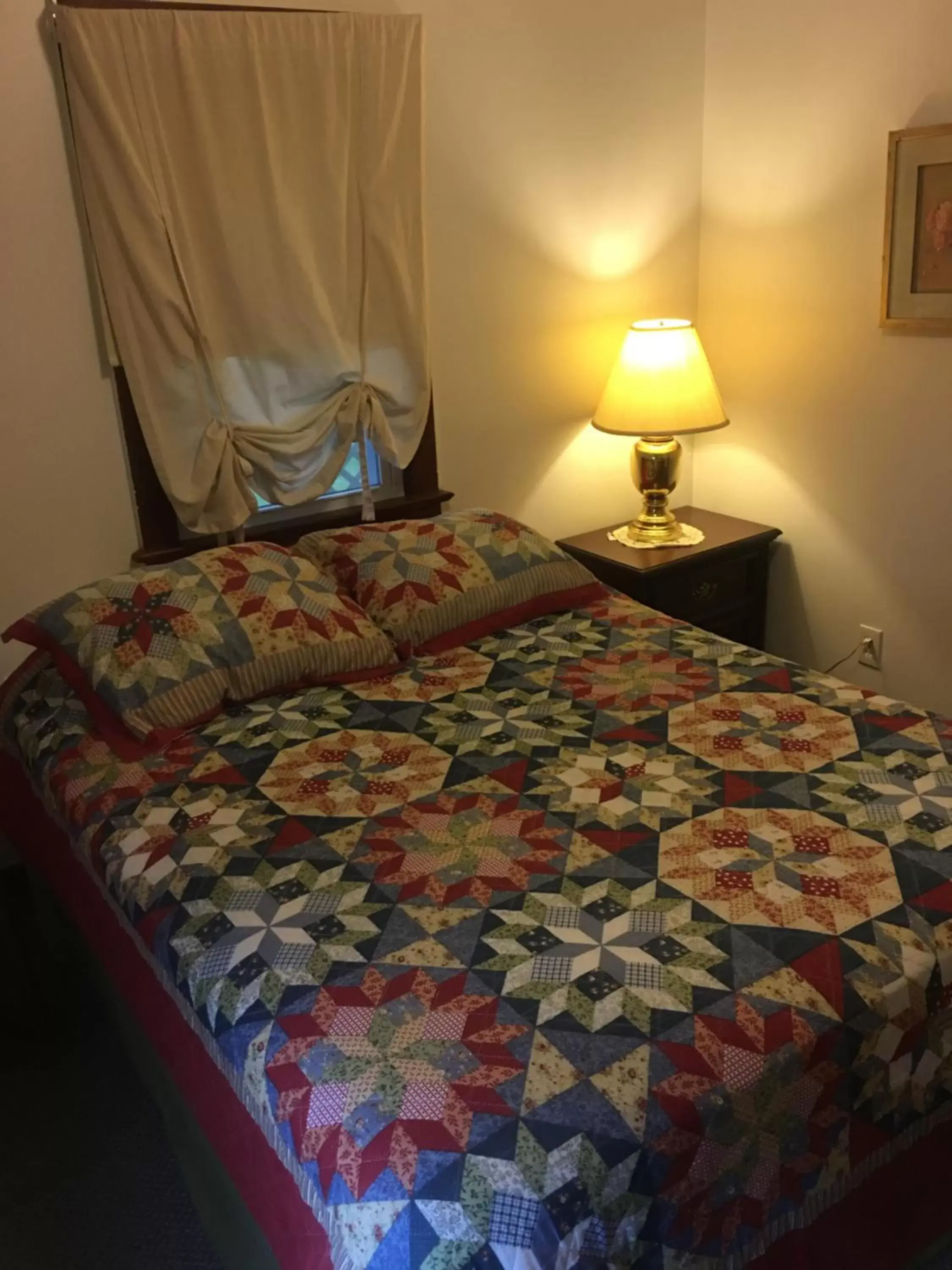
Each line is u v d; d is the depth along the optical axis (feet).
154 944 4.99
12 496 7.57
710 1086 3.89
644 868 5.05
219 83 7.38
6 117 6.93
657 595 9.41
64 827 6.17
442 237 8.86
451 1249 3.50
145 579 7.13
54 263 7.32
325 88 7.77
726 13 9.48
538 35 8.84
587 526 10.56
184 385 7.79
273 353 8.06
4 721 7.27
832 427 9.65
